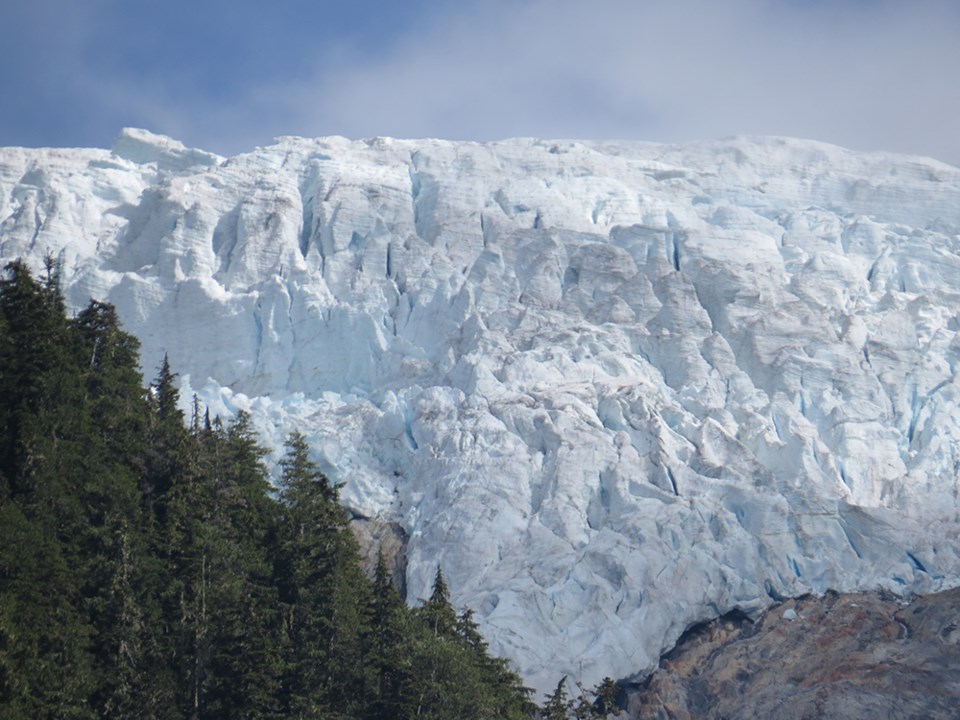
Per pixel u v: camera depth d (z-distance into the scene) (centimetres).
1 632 18088
